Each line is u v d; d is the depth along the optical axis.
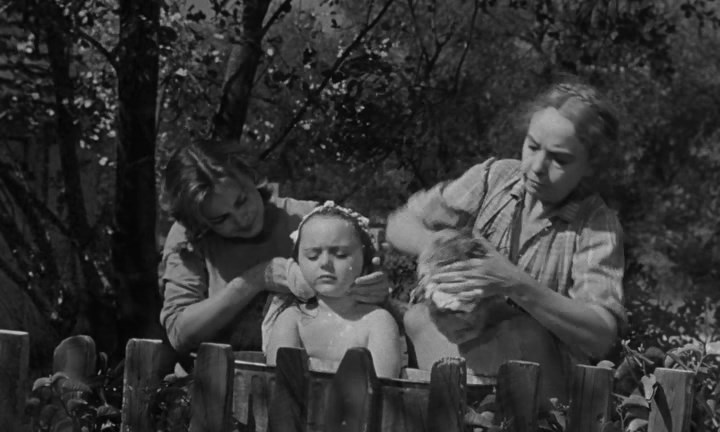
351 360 3.89
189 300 5.24
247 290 4.97
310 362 4.55
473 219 5.05
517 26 12.70
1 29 10.58
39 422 4.34
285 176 10.38
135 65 8.58
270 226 5.26
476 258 4.64
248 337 5.21
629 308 10.24
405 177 11.24
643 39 10.79
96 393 4.63
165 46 8.64
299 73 11.38
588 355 4.71
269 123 11.42
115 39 10.65
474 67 12.84
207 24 10.62
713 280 15.86
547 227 4.84
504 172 5.06
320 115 10.77
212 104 10.62
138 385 4.28
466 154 10.67
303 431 3.91
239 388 4.23
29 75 9.69
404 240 5.11
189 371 5.20
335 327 4.64
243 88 9.25
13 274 10.31
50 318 10.18
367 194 11.70
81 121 10.17
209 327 5.06
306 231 4.67
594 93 4.76
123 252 8.86
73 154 10.20
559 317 4.57
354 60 10.23
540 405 4.42
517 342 4.69
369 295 4.68
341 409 3.90
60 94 9.55
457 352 4.71
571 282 4.79
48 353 10.13
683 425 4.05
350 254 4.63
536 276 4.81
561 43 11.14
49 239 10.75
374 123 10.23
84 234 10.12
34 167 11.88
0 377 3.93
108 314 9.52
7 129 9.92
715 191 17.38
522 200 4.93
